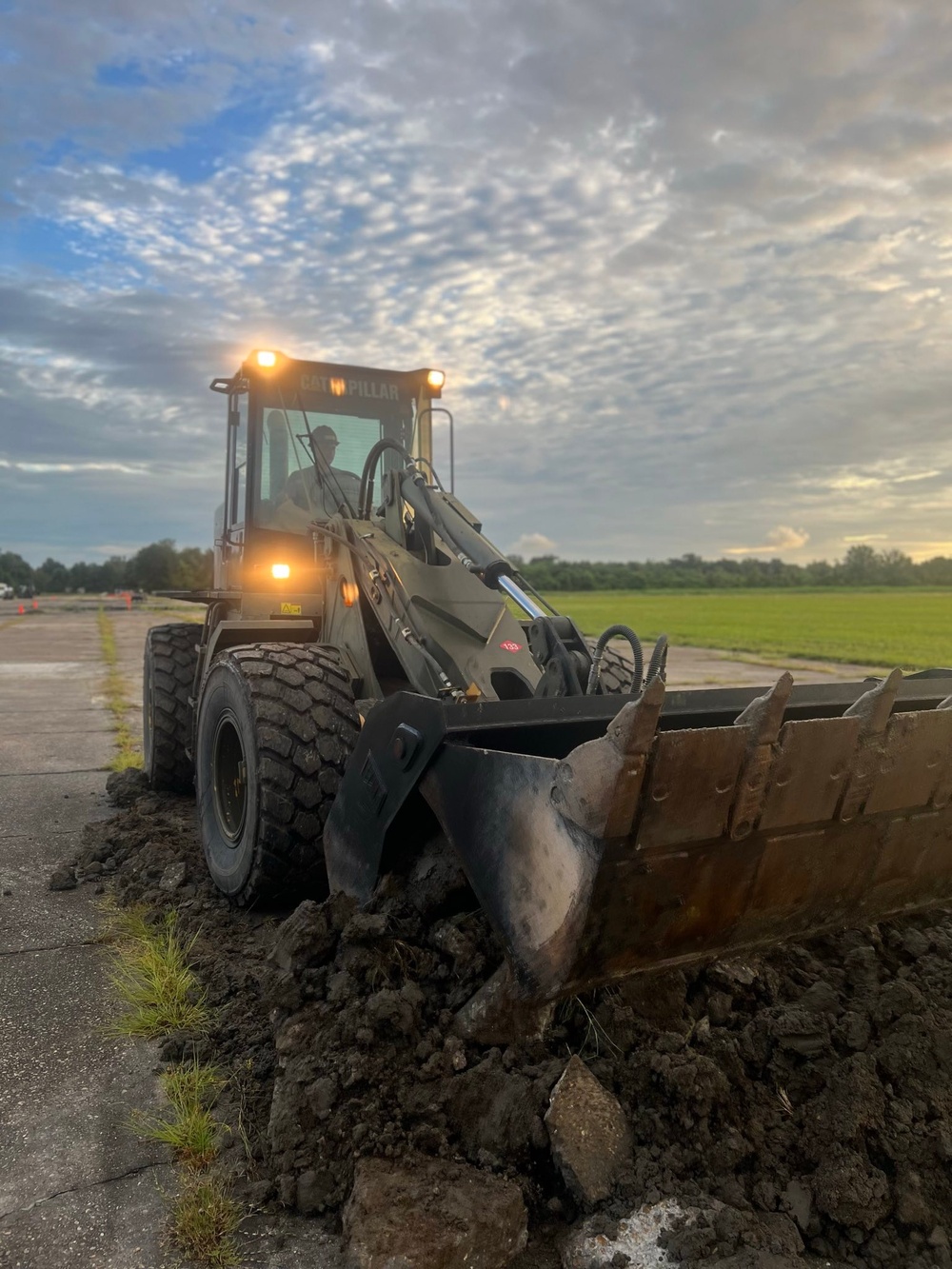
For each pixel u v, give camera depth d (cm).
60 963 353
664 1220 209
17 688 1266
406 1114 237
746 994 271
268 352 524
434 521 392
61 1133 247
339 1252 208
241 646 412
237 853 386
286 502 529
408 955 276
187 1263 204
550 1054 251
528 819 232
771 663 1820
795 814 242
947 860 288
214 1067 275
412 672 371
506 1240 206
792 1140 230
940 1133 224
